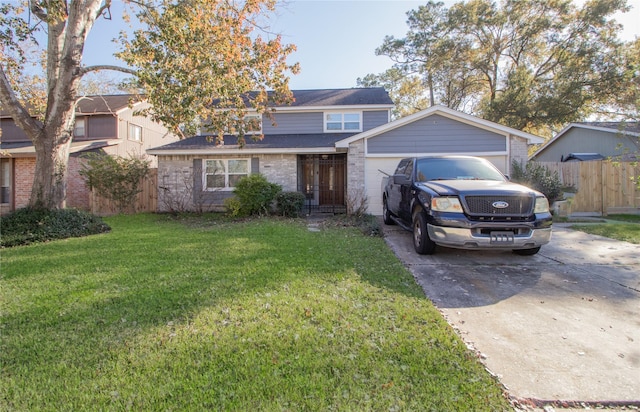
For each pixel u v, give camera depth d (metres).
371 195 11.95
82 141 16.86
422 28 26.89
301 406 2.10
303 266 5.09
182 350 2.74
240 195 12.28
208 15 9.33
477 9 23.77
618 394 2.26
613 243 7.07
